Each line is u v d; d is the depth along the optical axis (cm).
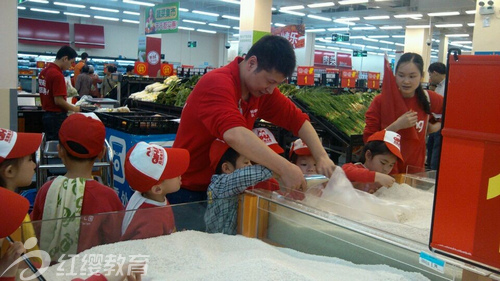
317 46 3459
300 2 1750
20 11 2330
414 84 272
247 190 155
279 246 147
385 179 200
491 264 76
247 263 120
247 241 143
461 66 78
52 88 484
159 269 123
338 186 170
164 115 450
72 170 202
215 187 161
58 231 120
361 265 125
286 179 159
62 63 490
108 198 186
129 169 168
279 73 179
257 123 421
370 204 161
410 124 259
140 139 356
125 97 647
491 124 75
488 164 75
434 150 477
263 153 160
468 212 79
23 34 2256
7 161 170
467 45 2848
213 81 183
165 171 167
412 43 2108
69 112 499
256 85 188
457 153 79
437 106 298
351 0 1526
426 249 110
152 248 130
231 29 2873
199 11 2105
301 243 140
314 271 122
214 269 121
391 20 2027
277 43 179
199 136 199
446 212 82
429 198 192
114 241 131
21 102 612
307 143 228
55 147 310
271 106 229
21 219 104
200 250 134
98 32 2509
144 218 136
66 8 2292
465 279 98
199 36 3095
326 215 137
